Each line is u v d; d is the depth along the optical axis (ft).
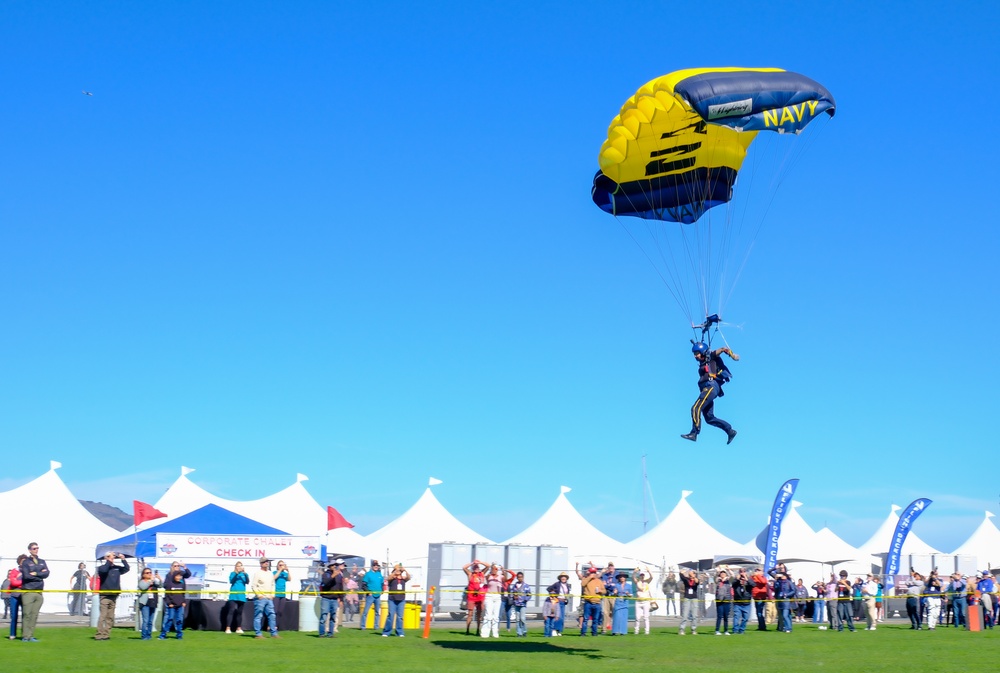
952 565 178.70
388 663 69.62
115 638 87.56
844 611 119.96
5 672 61.21
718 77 74.08
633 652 83.46
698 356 78.28
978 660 78.23
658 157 87.92
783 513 140.26
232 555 107.34
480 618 102.06
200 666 65.98
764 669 69.46
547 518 171.53
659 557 170.71
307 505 160.04
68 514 136.67
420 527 162.30
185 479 158.20
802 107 74.59
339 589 94.27
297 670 64.18
